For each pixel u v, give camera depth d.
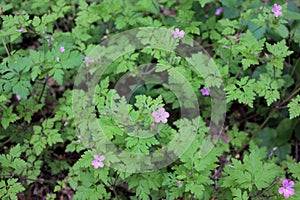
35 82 1.00
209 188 0.86
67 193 0.96
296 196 0.84
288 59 1.02
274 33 1.00
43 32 0.93
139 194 0.86
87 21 0.97
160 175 0.87
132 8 1.00
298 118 0.97
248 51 0.88
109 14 0.99
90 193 0.86
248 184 0.84
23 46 1.07
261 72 0.97
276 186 0.85
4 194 0.86
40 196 0.95
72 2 1.02
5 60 0.91
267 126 1.00
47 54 0.89
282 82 0.94
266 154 0.95
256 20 0.91
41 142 0.90
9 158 0.88
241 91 0.88
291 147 0.99
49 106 1.01
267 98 0.88
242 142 0.97
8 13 1.02
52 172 0.95
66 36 0.96
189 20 0.97
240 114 1.02
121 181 0.89
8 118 0.91
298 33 0.99
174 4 1.04
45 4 1.03
